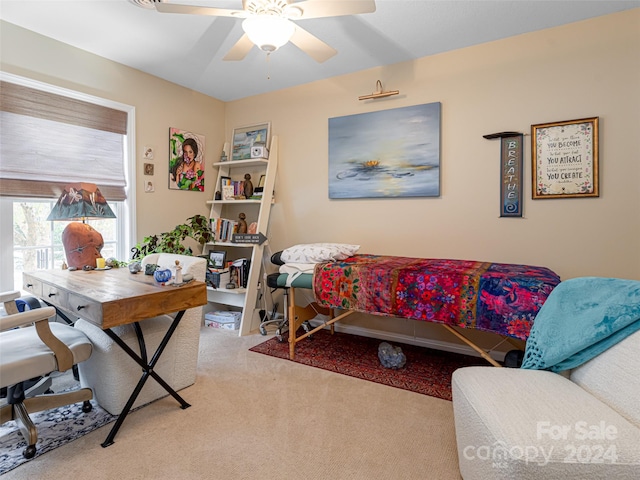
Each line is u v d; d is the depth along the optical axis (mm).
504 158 2713
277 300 3850
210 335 3357
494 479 1106
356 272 2443
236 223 3828
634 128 2324
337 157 3389
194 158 3803
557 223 2568
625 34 2330
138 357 1900
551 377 1445
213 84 3613
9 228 2547
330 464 1585
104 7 2266
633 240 2348
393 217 3184
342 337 3332
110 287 1904
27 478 1495
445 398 2168
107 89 3018
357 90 3293
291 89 3676
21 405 1720
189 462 1598
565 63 2502
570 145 2492
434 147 2943
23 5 2242
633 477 981
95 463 1589
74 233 2504
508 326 1914
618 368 1288
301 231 3682
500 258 2764
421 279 2207
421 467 1567
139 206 3301
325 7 1630
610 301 1436
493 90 2740
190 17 2379
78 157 2861
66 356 1686
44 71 2627
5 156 2469
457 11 2318
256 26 1688
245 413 1999
